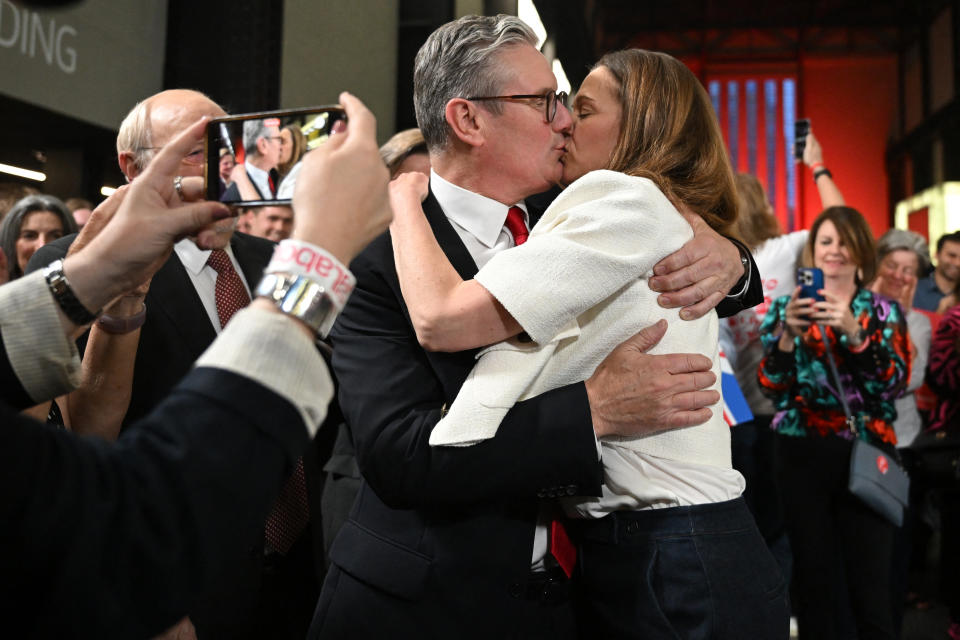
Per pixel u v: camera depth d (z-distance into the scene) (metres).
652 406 1.11
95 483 0.56
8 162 3.95
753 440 3.20
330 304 0.67
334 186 0.69
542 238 1.10
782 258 3.23
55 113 3.51
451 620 1.15
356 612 1.18
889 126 26.58
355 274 1.23
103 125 3.82
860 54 26.72
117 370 1.25
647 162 1.27
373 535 1.21
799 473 2.65
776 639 1.17
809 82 27.25
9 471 0.53
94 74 3.75
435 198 1.31
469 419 1.06
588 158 1.35
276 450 0.62
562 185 1.43
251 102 4.32
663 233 1.17
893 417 2.59
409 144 2.26
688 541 1.15
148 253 0.80
